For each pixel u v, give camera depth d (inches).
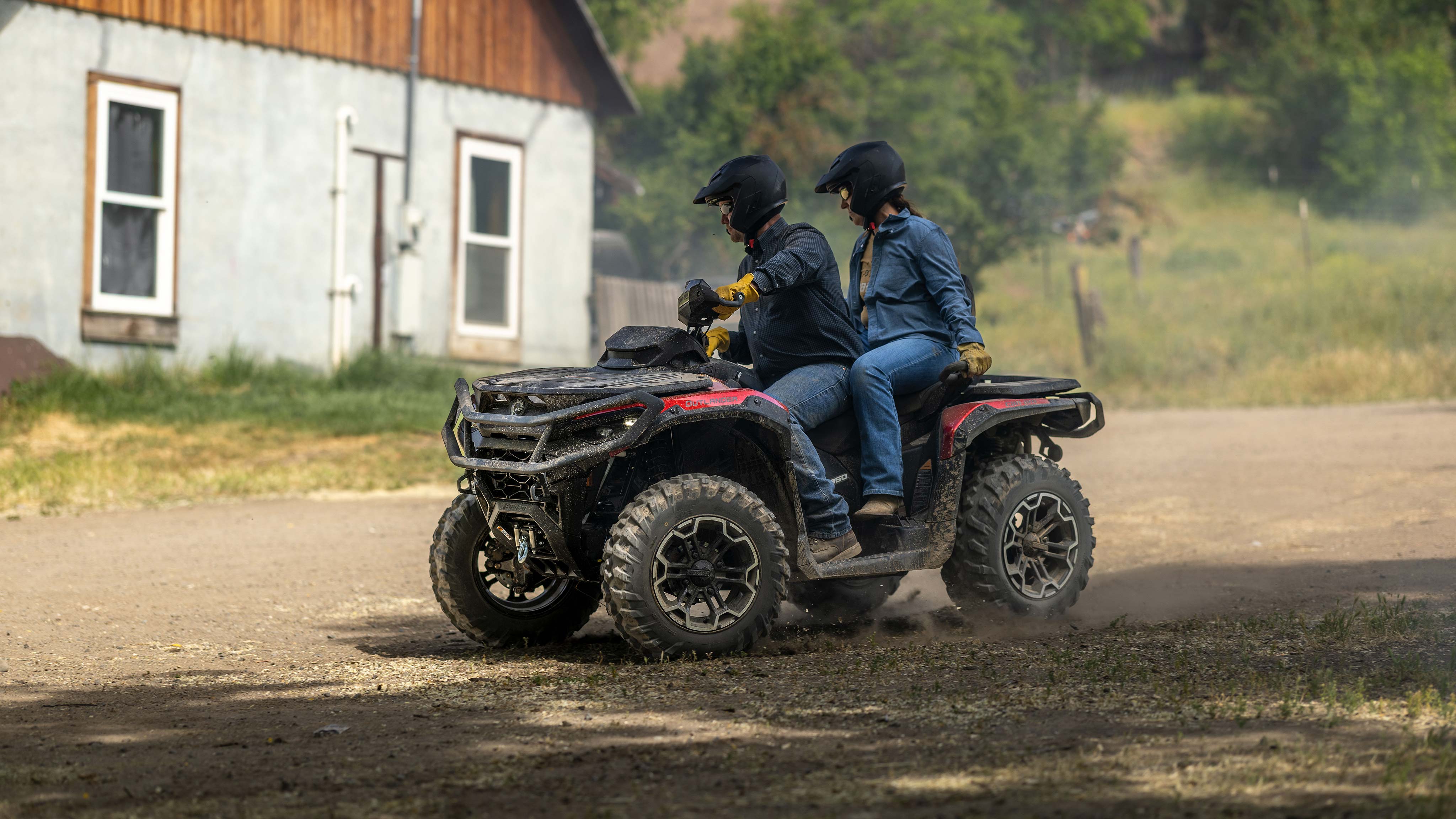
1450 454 628.1
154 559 453.4
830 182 318.0
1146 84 4015.8
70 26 762.8
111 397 745.0
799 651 291.3
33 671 283.1
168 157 805.9
